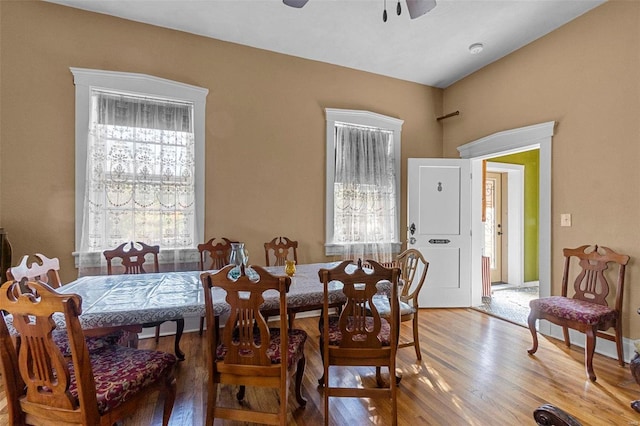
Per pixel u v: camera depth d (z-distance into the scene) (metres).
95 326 1.47
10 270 1.66
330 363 1.70
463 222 3.99
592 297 2.65
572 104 2.92
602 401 1.95
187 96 3.10
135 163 2.91
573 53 2.91
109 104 2.85
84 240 2.77
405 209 4.20
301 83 3.63
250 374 1.51
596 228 2.74
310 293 1.80
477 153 3.92
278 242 3.49
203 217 3.17
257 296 1.47
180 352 2.51
